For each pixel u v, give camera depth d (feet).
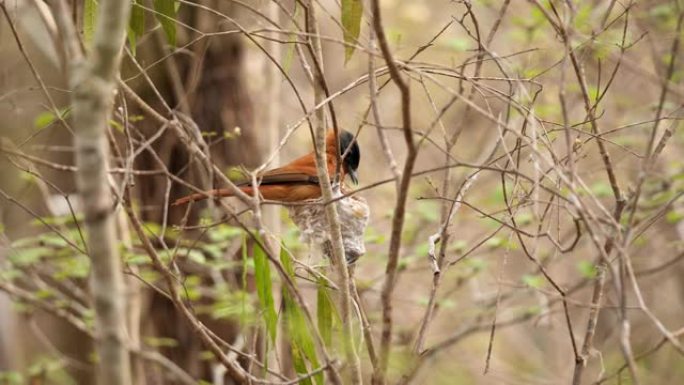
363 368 30.73
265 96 45.34
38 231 46.68
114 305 16.22
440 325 57.57
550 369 58.18
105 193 16.07
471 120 54.65
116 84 23.61
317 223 31.81
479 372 55.36
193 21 42.50
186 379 38.09
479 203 49.06
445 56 61.36
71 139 45.55
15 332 50.88
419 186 53.36
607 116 49.21
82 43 22.57
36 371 46.32
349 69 63.31
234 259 44.52
